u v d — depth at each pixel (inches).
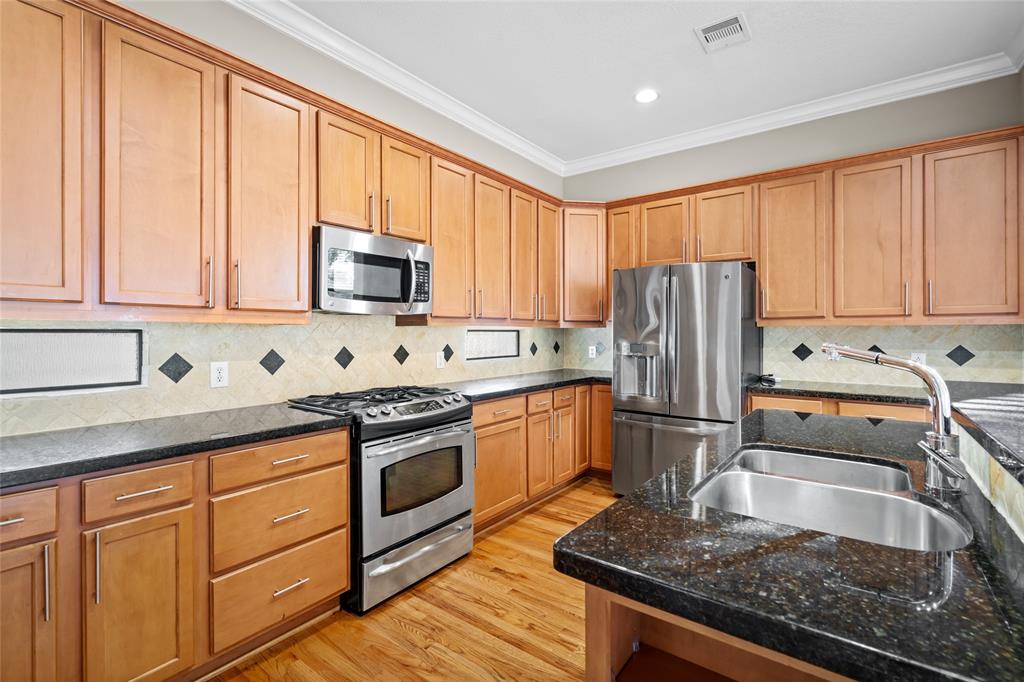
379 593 85.5
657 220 151.2
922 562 27.0
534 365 171.3
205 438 65.3
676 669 31.9
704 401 128.2
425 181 111.7
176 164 71.5
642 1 90.4
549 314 154.7
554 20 96.0
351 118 95.6
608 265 162.1
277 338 96.3
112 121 65.3
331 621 81.9
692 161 154.0
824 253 123.8
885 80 118.9
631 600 27.3
